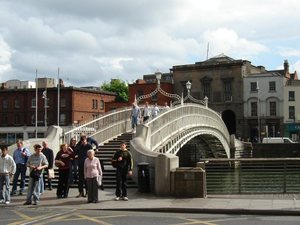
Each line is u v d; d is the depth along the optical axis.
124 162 16.75
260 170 21.64
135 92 82.75
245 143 66.19
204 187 17.00
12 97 85.31
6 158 16.55
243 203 15.27
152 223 12.27
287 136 77.06
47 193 19.00
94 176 16.22
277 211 13.76
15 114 84.88
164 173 17.38
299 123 76.56
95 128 29.23
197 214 13.99
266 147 66.00
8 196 16.48
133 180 20.67
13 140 84.38
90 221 12.67
